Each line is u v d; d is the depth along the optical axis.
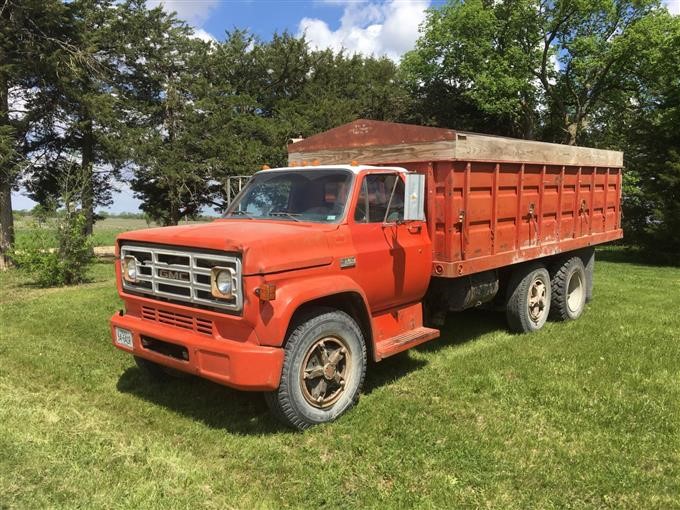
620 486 3.62
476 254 6.12
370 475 3.79
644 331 7.44
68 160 18.78
